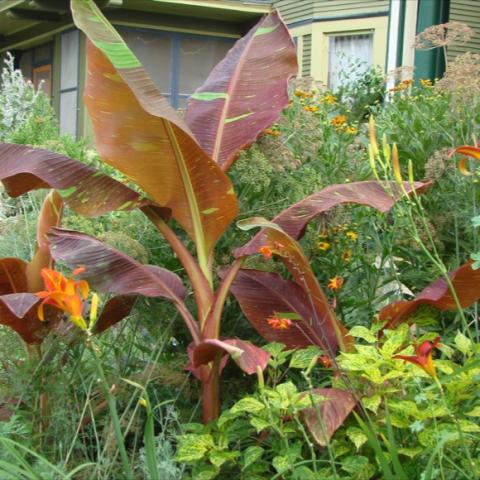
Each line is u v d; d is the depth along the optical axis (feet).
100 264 10.06
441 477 8.19
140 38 53.98
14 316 10.22
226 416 9.05
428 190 13.04
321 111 13.93
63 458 9.85
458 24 15.89
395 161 8.99
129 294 10.19
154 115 8.93
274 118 10.92
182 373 11.16
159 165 9.73
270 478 8.93
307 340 10.55
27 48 63.77
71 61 55.31
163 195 10.02
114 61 9.02
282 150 11.23
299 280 10.05
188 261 10.25
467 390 9.26
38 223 11.30
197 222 10.17
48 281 8.18
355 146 13.26
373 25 44.29
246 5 52.37
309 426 8.43
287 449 8.24
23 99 33.58
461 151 8.95
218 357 9.83
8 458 9.30
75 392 10.43
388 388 8.89
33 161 10.24
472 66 13.48
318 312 10.53
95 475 9.55
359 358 8.88
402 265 13.20
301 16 48.14
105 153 9.72
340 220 11.34
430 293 10.41
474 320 11.55
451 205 12.82
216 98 11.44
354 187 10.64
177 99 55.36
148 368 10.76
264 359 8.90
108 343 11.34
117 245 10.87
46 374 10.25
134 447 9.86
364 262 12.00
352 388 8.93
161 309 11.00
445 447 8.63
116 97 9.30
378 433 8.61
